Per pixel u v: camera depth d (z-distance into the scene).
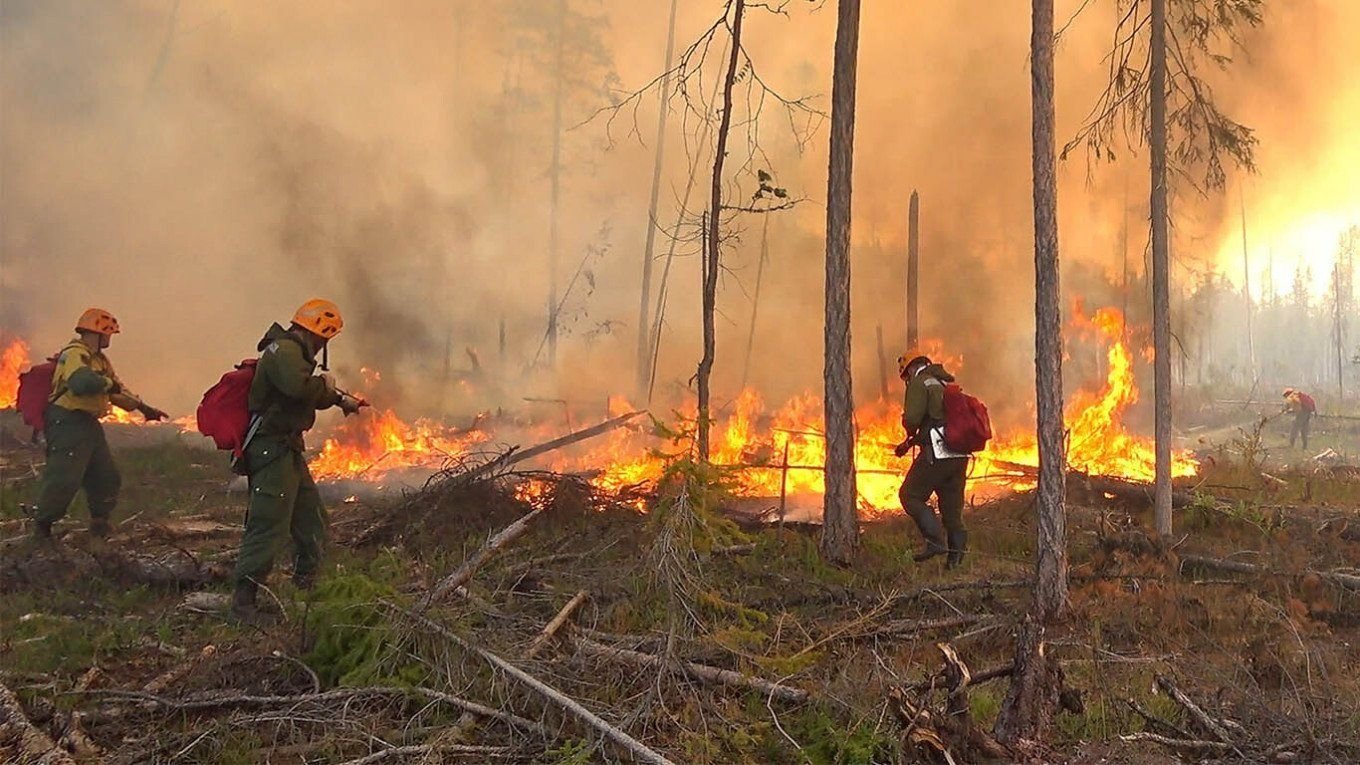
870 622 5.61
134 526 7.96
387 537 7.64
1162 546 7.39
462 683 4.34
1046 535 5.68
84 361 7.20
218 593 6.19
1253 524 8.34
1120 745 4.14
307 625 4.87
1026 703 4.17
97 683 4.66
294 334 6.04
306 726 4.19
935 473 7.56
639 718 4.07
